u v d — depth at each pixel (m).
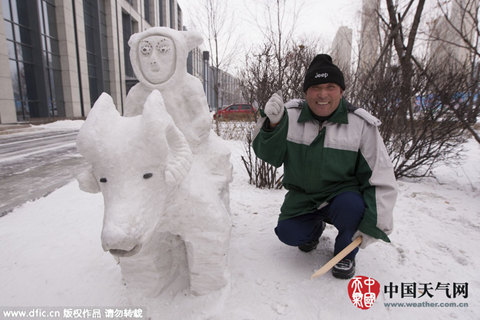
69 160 6.26
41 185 4.23
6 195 3.75
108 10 20.39
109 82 21.33
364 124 1.84
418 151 4.16
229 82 12.72
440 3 4.40
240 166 5.21
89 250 2.29
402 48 4.42
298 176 1.98
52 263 2.12
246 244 2.35
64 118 16.08
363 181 1.91
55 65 16.30
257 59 4.32
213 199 1.56
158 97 1.23
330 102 1.79
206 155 1.84
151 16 26.61
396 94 3.93
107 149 1.17
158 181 1.24
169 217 1.46
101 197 3.60
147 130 1.15
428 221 2.77
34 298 1.77
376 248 2.28
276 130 1.84
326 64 1.79
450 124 3.83
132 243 1.11
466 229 2.61
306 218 2.02
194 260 1.55
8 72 12.77
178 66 1.71
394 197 1.73
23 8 14.45
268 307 1.64
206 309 1.55
